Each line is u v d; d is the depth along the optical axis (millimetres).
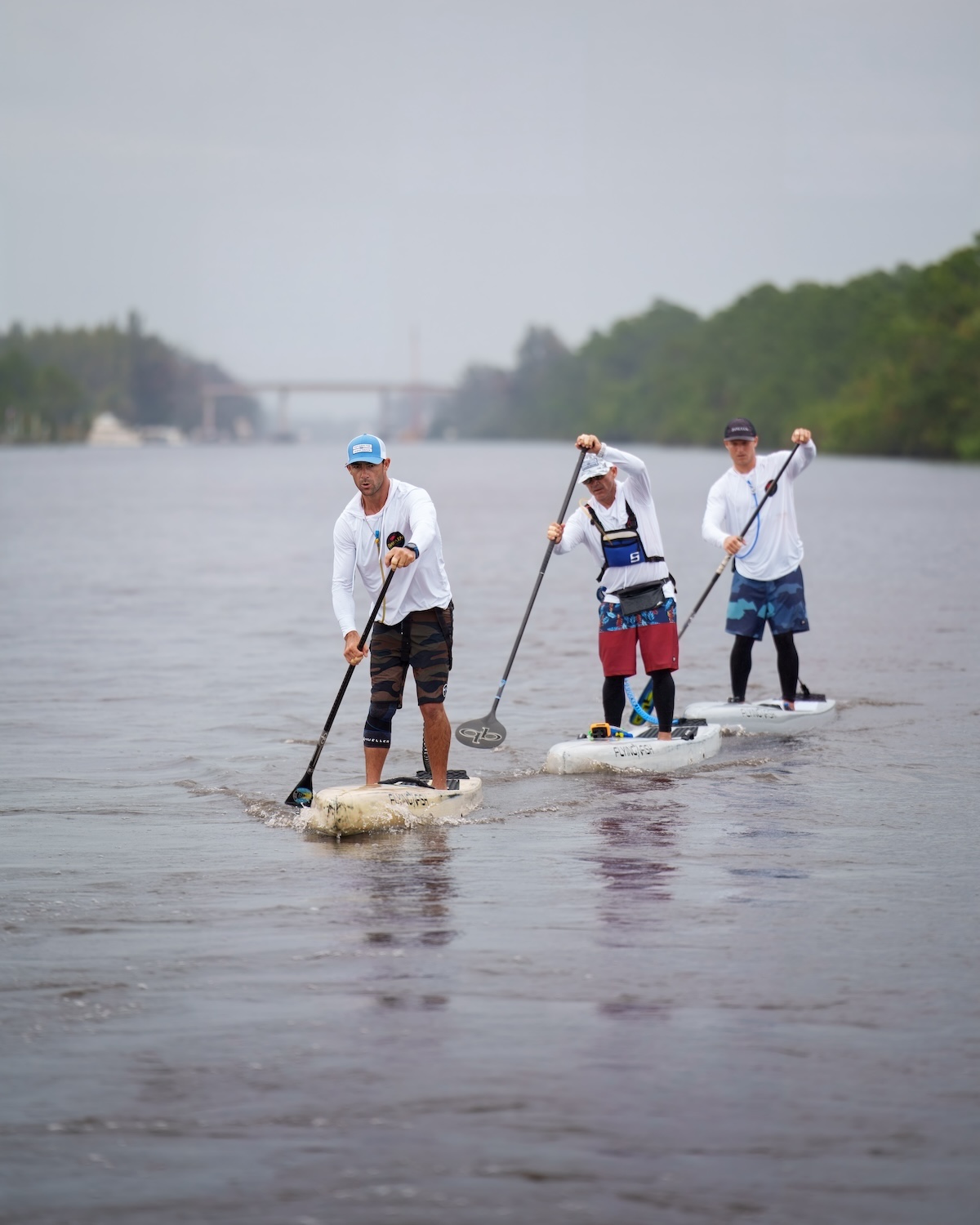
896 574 58156
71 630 42094
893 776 21891
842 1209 8977
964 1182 9266
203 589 54844
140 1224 8898
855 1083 10633
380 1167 9500
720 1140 9805
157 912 14969
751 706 26562
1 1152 9750
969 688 30406
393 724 27203
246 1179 9383
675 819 19188
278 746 24734
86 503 135750
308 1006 12234
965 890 15562
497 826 18953
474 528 95812
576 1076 10781
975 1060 11031
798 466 26797
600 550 23344
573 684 31688
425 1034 11594
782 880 16000
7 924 14578
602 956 13445
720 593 52125
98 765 23078
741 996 12375
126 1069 10992
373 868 16750
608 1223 8852
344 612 19875
